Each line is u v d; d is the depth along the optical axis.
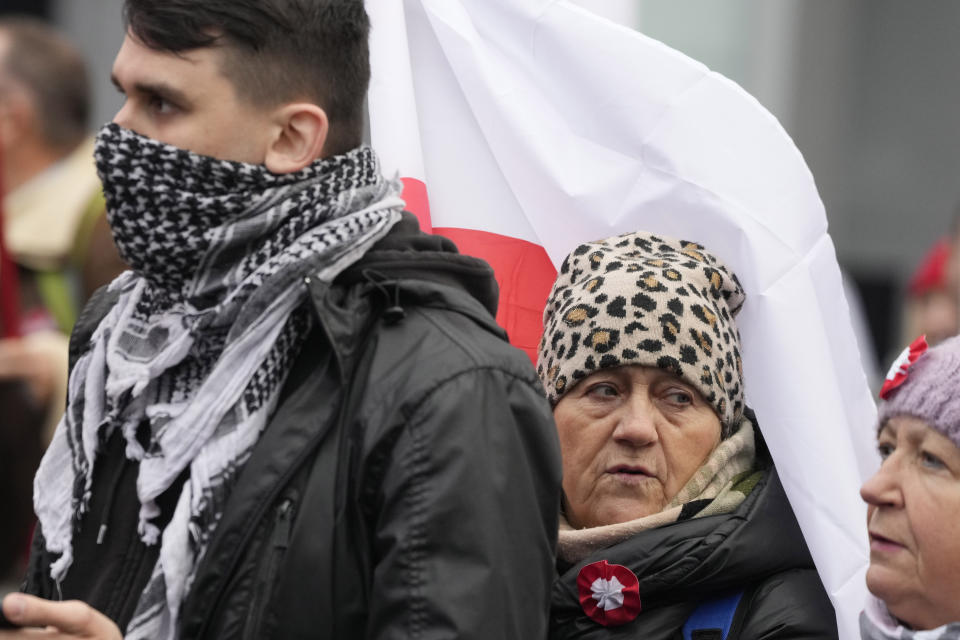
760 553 6.88
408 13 8.45
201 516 5.52
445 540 5.34
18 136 11.22
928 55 25.33
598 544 6.90
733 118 7.90
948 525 5.81
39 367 10.23
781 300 7.58
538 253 8.34
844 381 7.90
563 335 7.11
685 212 7.86
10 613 5.06
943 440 5.85
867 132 25.61
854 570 7.10
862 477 7.93
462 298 5.89
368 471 5.46
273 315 5.64
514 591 5.47
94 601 5.78
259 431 5.64
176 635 5.48
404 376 5.54
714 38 22.86
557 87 8.22
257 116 5.75
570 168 8.17
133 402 5.85
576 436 7.07
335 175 5.86
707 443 7.05
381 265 5.82
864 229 25.67
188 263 5.77
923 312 15.08
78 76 11.62
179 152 5.65
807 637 6.81
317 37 5.81
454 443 5.41
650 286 7.04
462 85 8.30
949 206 25.45
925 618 5.94
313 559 5.41
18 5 21.02
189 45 5.60
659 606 6.83
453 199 8.39
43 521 6.05
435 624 5.25
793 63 23.67
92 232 11.02
